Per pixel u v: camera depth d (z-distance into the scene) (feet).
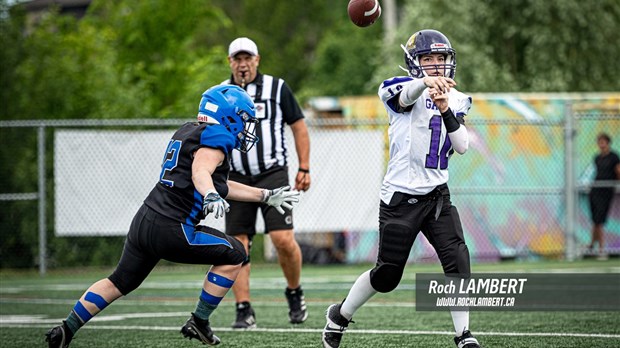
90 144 124.77
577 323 65.77
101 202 124.88
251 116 46.62
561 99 139.54
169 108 182.50
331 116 147.64
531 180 135.33
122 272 45.96
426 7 195.21
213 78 183.83
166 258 45.83
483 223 133.90
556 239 135.23
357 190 128.06
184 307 82.79
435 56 46.88
